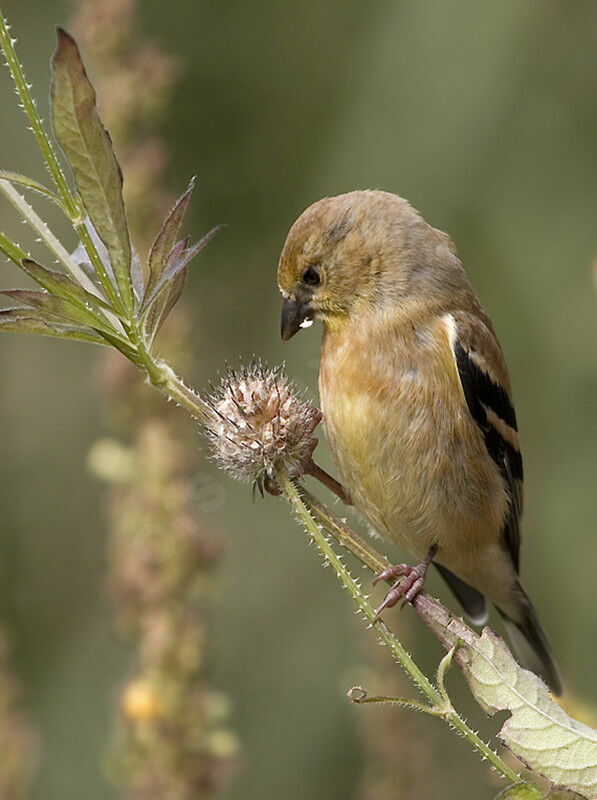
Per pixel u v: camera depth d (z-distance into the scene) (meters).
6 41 5.27
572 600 11.45
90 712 11.74
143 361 5.94
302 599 12.31
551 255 11.72
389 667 8.59
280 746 11.73
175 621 7.89
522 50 11.89
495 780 5.93
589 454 11.70
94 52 8.82
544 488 11.87
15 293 5.59
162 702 7.77
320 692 11.92
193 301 12.30
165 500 8.01
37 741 10.73
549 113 11.87
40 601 12.62
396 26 11.99
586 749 5.58
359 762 11.61
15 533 12.79
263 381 6.29
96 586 12.68
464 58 11.84
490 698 5.71
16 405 13.14
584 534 11.54
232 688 11.95
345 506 8.43
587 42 11.95
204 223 12.30
